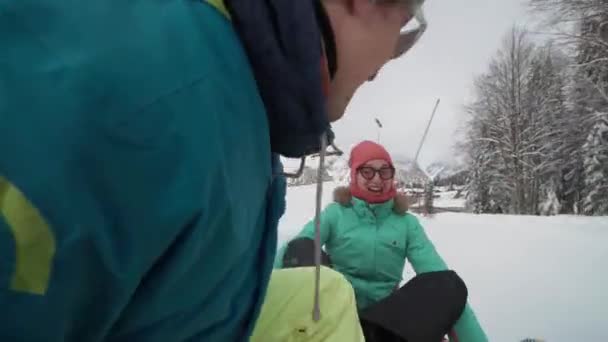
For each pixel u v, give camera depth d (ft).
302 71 2.28
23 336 1.63
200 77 1.93
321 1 2.43
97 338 1.86
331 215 10.87
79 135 1.62
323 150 2.81
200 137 1.85
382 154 11.00
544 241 29.40
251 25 2.19
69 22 1.78
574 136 90.63
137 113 1.73
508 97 101.40
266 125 2.30
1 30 1.71
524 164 99.25
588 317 13.10
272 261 2.86
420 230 10.92
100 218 1.65
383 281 10.56
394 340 5.89
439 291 6.50
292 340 4.04
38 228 1.56
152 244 1.77
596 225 38.93
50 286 1.61
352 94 2.71
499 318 13.12
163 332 2.13
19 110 1.59
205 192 1.85
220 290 2.29
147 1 2.02
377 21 2.55
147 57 1.83
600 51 77.61
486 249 25.93
